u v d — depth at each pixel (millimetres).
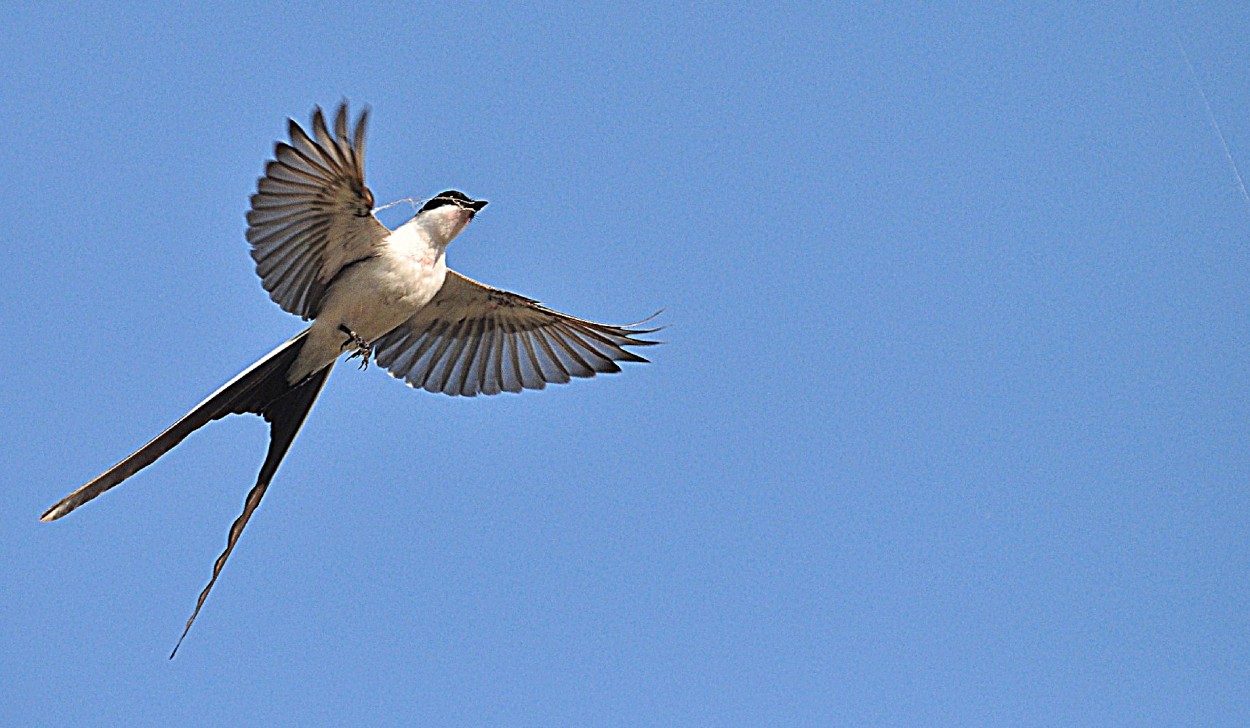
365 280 11383
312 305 11547
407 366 13086
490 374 13234
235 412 11305
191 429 11008
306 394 11664
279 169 10625
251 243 11086
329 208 10984
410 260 11531
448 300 12797
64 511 10406
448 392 13172
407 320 12781
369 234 11297
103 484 10539
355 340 11664
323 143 10391
